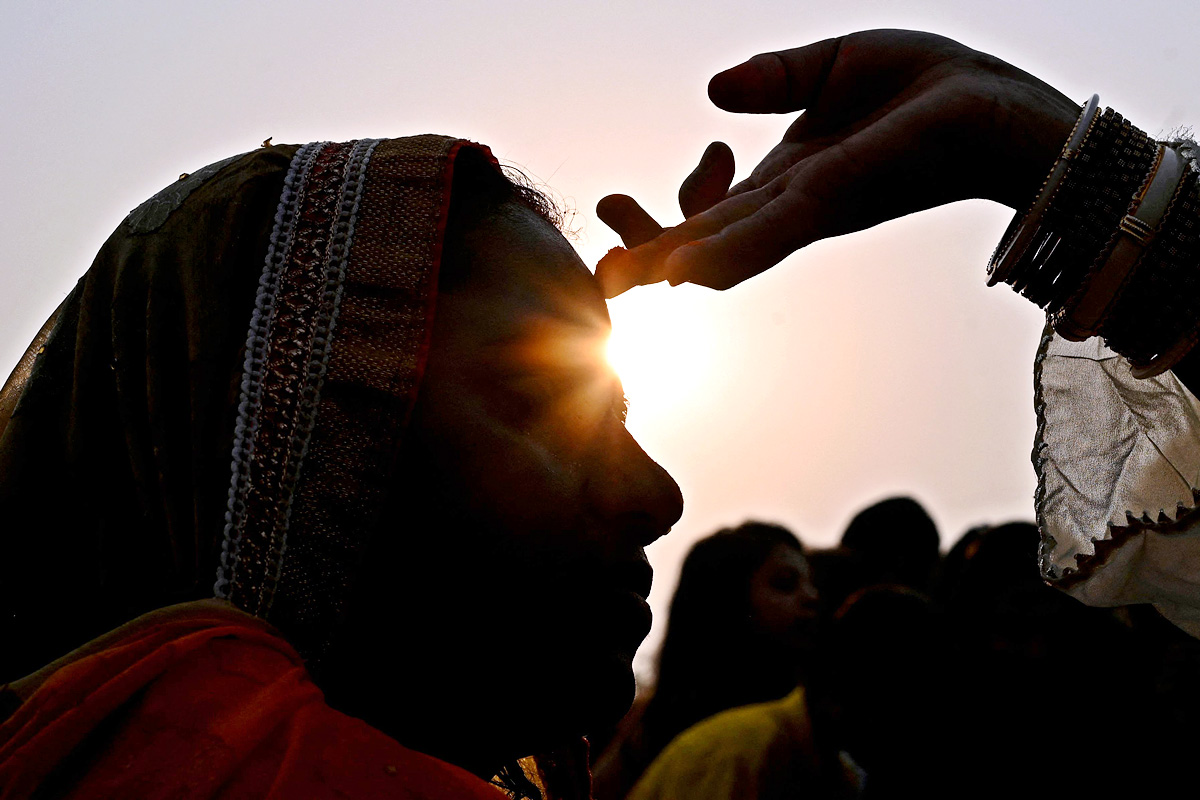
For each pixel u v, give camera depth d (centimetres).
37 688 90
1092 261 121
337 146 110
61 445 109
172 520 105
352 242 104
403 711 101
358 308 102
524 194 125
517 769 132
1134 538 128
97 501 108
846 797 290
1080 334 125
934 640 264
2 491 107
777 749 273
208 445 103
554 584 100
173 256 108
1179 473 140
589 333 108
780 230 105
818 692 277
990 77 120
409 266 103
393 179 107
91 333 110
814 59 123
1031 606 258
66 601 107
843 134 124
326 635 98
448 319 104
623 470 106
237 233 106
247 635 90
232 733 81
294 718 85
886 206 113
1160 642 262
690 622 316
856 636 268
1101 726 255
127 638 91
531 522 100
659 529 107
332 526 98
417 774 85
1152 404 144
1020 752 256
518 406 103
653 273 110
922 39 123
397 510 100
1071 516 145
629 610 103
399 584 100
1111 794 252
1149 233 118
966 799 257
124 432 108
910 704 261
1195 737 254
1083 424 148
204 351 104
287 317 102
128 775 78
